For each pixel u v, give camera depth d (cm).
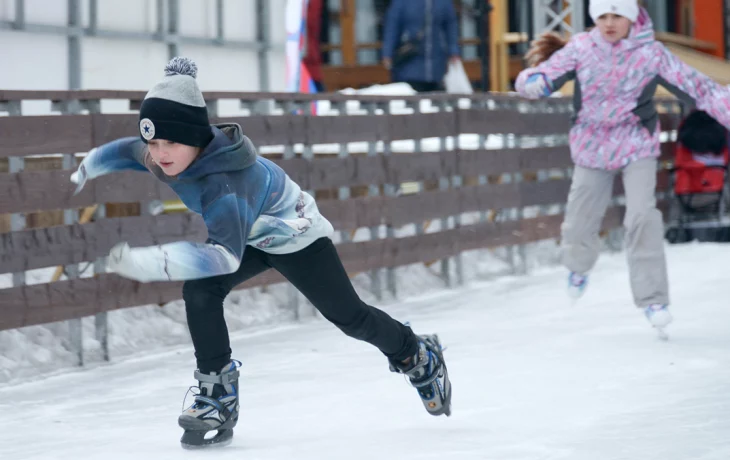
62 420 1345
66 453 1156
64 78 2736
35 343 1709
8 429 1296
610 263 2888
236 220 1051
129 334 1856
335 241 2372
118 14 2873
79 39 2753
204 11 3136
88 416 1368
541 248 2981
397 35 3378
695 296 2306
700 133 3291
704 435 1167
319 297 1169
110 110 2850
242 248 1056
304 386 1520
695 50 5838
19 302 1609
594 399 1381
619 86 1905
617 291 2434
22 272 1634
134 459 1120
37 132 1627
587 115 1945
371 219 2312
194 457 1123
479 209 2625
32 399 1481
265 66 3353
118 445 1191
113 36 2852
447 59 3394
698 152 3303
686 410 1301
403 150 2850
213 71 3172
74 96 1705
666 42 5141
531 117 2814
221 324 1162
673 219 3378
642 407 1326
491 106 2814
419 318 2144
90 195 1709
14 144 1597
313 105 2775
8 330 1689
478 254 2780
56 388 1555
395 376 1579
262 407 1386
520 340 1852
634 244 1852
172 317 1972
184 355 1814
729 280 2516
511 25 5284
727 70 4744
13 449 1184
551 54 2117
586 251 2014
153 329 1905
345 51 5325
